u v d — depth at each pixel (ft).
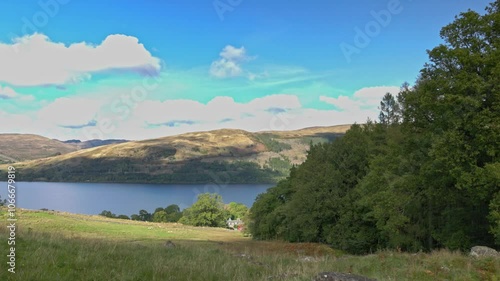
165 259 37.27
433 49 80.43
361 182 126.21
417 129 94.07
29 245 33.09
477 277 34.91
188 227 262.47
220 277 30.94
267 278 32.07
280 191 205.36
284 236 180.75
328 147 158.30
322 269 37.55
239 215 359.87
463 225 96.43
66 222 178.60
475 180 69.21
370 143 136.67
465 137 72.84
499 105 67.41
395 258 43.24
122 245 47.14
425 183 89.30
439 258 41.24
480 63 71.77
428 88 81.56
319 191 144.56
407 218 96.58
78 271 27.45
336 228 137.39
